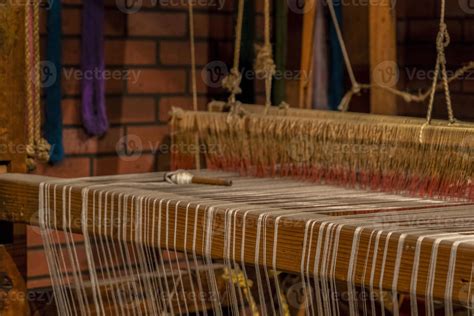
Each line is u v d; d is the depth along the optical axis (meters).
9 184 2.03
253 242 1.58
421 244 1.35
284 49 2.79
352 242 1.43
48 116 2.56
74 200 1.90
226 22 2.90
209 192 1.86
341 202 1.75
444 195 1.83
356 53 2.77
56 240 2.58
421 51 3.07
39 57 2.48
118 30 2.69
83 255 2.62
